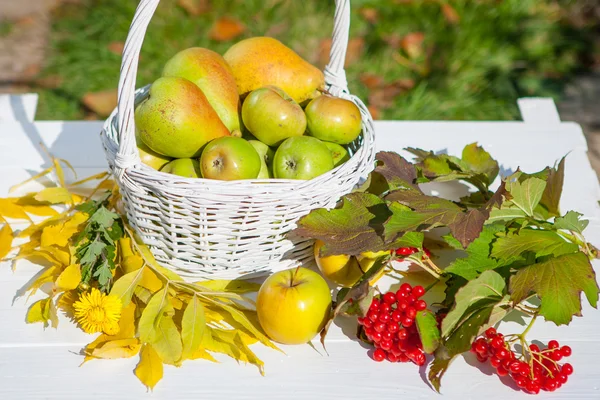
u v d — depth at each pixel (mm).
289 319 935
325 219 1008
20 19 2416
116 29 2328
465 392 925
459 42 2324
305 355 976
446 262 1118
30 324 1004
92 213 1088
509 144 1390
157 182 950
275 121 1052
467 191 1268
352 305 922
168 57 2197
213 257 1028
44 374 933
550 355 925
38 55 2279
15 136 1355
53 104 2100
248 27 2307
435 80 2230
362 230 999
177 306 1006
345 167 1012
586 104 2219
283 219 993
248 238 1008
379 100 2150
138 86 2107
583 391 928
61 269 1053
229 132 1101
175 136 1022
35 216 1193
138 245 1058
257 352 979
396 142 1382
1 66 2232
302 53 2260
